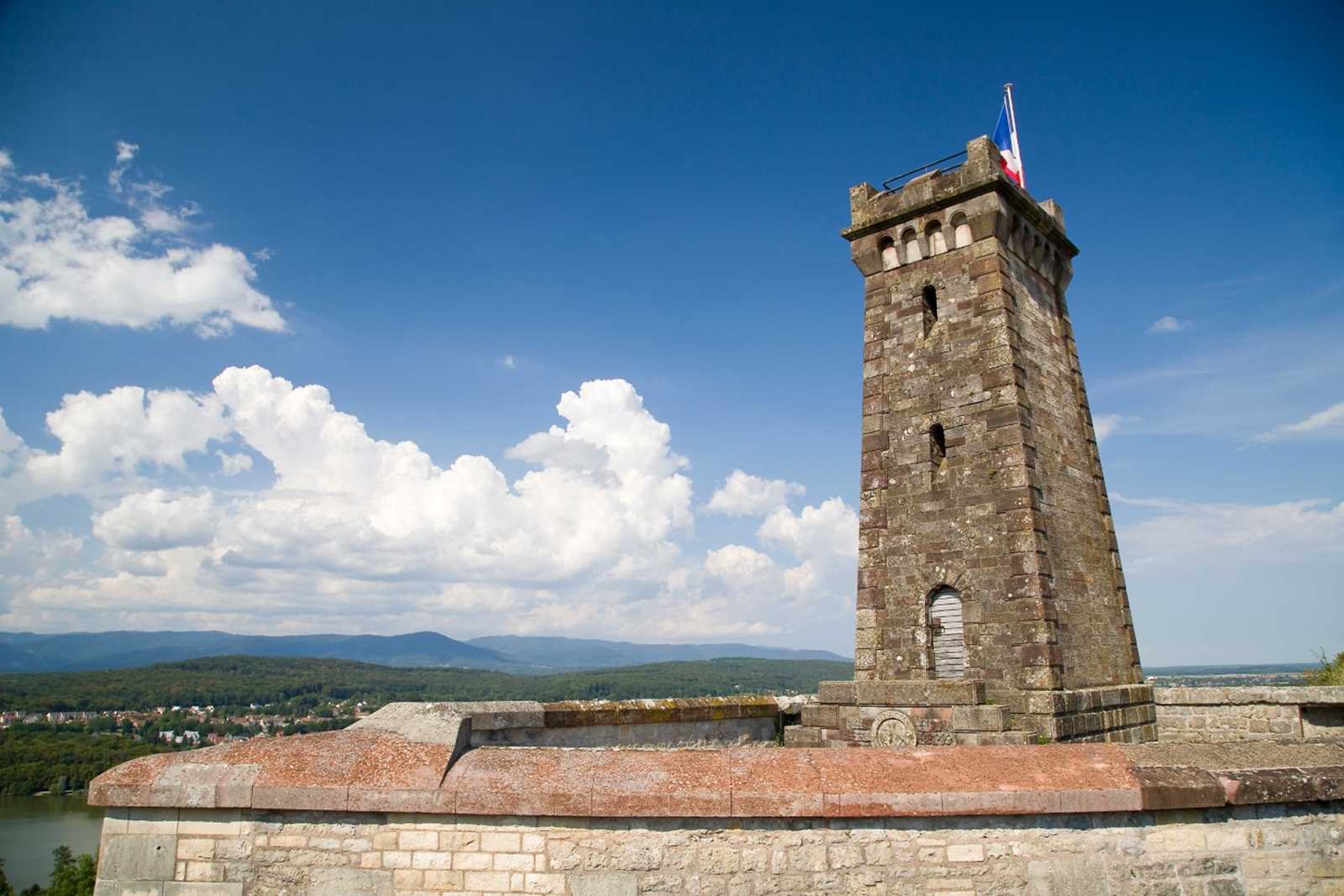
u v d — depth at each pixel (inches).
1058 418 935.0
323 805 398.3
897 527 890.1
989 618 807.1
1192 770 390.9
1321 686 836.0
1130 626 930.7
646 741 759.7
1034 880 374.0
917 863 375.6
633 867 381.4
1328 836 390.9
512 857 387.9
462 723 435.8
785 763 396.5
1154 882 376.5
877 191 1022.4
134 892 405.1
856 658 882.8
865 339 970.7
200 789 405.1
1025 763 395.2
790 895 373.4
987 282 892.6
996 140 1100.5
